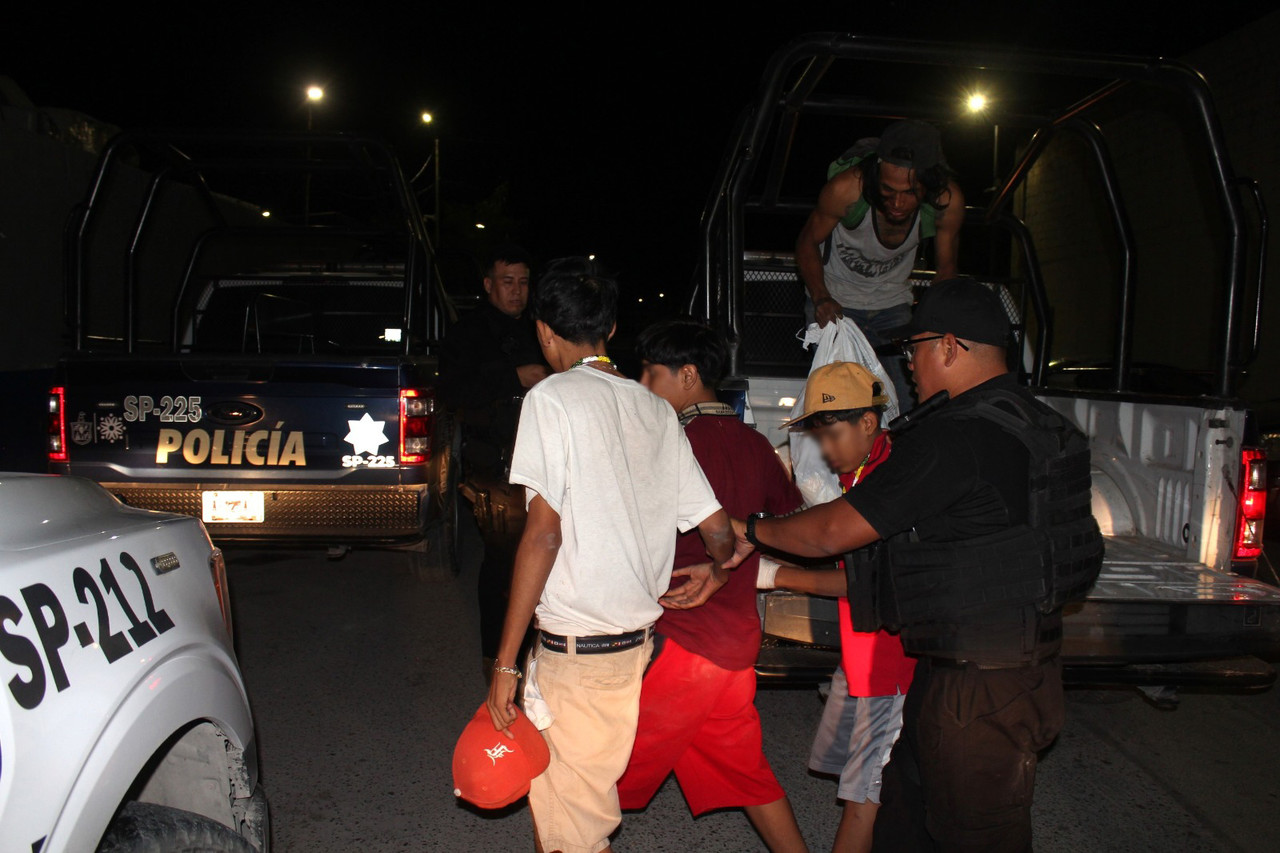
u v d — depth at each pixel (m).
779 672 3.62
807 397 2.90
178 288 7.41
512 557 4.20
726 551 2.59
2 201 8.92
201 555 2.35
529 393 2.42
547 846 2.51
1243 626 3.67
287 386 5.20
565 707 2.44
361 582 6.62
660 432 2.54
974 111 5.29
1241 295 4.22
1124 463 4.81
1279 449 8.02
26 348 9.21
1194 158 14.88
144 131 5.78
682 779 2.92
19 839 1.51
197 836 2.03
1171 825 3.56
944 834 2.36
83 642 1.75
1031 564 2.24
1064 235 18.59
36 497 1.95
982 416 2.28
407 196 6.25
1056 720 2.34
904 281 4.84
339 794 3.66
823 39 4.12
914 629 2.35
